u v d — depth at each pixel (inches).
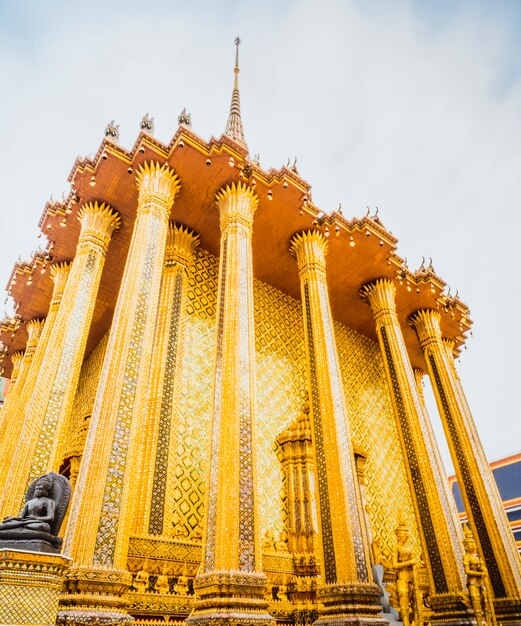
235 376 369.4
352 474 408.2
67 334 422.9
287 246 574.9
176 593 348.8
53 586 187.5
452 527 486.0
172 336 480.4
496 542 544.4
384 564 527.8
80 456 516.7
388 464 653.3
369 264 609.6
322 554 384.2
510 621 502.0
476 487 580.4
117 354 339.6
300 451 519.5
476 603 424.2
